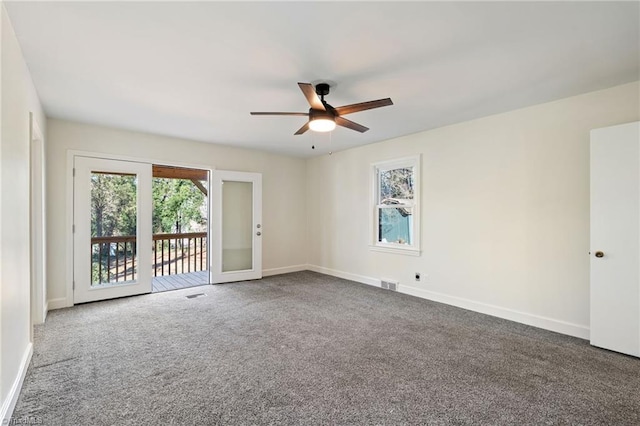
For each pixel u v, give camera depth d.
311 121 2.66
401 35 1.99
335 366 2.36
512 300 3.40
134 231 4.34
